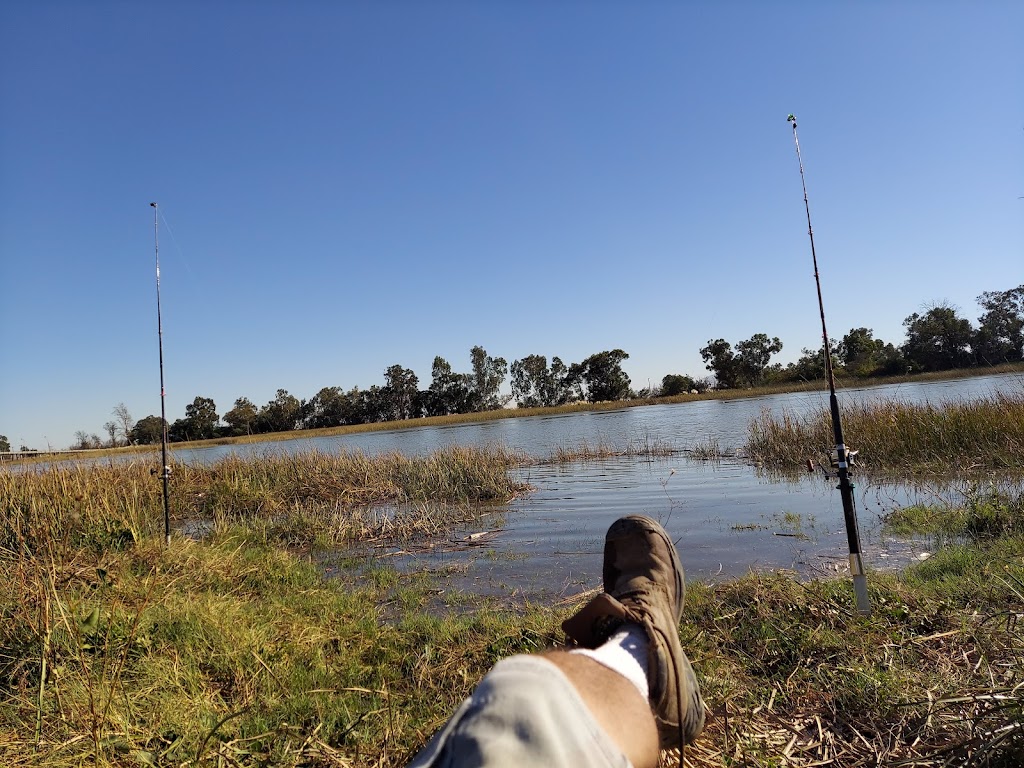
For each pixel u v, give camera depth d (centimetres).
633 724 136
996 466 884
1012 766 203
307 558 679
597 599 187
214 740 254
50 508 673
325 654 360
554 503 935
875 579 416
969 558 440
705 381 7281
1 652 317
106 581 427
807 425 1345
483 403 8375
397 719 273
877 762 225
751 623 357
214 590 487
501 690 117
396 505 1023
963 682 260
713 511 780
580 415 5125
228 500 1037
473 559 628
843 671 287
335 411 7962
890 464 1020
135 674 308
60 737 251
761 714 264
